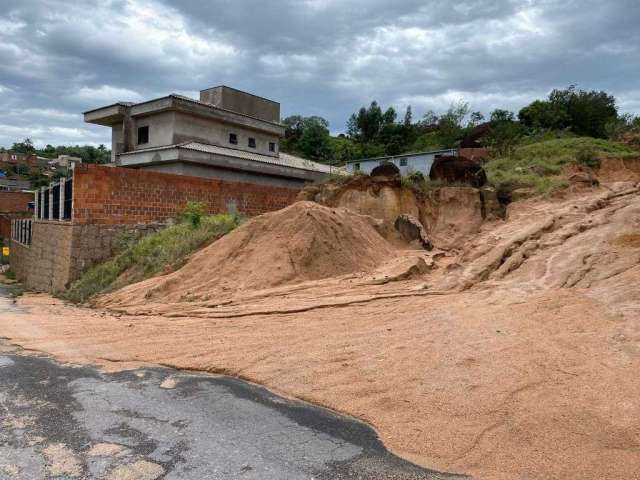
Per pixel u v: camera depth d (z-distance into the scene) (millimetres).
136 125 25406
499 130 28281
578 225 12078
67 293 13750
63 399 4648
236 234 12305
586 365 4996
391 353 5746
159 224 16219
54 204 17625
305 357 5758
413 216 16031
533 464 3393
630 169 20984
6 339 6922
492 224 15695
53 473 3305
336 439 3844
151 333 7184
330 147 55469
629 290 7402
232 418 4230
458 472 3350
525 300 7938
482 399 4391
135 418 4227
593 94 39188
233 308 8797
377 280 10477
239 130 27531
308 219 11992
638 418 3857
